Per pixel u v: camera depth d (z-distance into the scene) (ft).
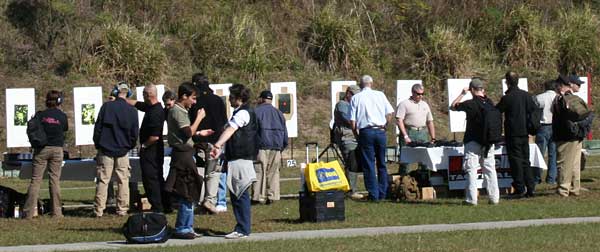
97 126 46.50
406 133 56.24
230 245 36.29
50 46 101.30
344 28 109.50
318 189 43.73
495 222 43.29
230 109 80.38
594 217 44.96
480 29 117.70
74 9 104.12
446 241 36.70
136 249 35.47
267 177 52.54
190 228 38.75
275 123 52.31
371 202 51.85
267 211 48.75
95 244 37.37
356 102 51.90
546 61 114.32
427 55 110.42
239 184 38.52
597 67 115.65
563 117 52.85
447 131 101.40
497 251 34.24
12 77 96.78
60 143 46.83
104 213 48.91
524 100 52.70
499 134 49.52
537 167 56.13
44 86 96.27
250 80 102.73
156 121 45.70
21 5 103.60
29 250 35.58
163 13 107.86
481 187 54.39
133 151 52.65
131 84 99.04
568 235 38.09
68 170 49.44
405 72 110.83
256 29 107.45
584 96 80.43
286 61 107.14
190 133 40.60
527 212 46.70
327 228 41.91
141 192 61.00
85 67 98.99
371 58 110.93
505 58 114.52
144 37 100.73
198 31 106.83
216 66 104.12
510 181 55.42
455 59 109.91
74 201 56.95
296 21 112.98
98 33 101.60
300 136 96.89
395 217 45.19
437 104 107.24
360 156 52.54
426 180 54.49
